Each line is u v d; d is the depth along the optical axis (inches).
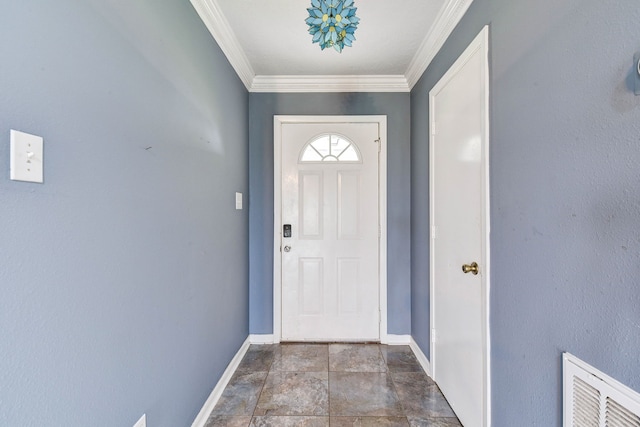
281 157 96.7
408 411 62.6
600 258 28.1
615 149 26.5
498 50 45.2
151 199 41.8
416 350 87.7
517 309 40.8
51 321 26.9
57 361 27.5
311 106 95.5
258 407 63.9
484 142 48.8
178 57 49.4
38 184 25.6
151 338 42.0
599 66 28.0
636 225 25.0
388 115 94.9
